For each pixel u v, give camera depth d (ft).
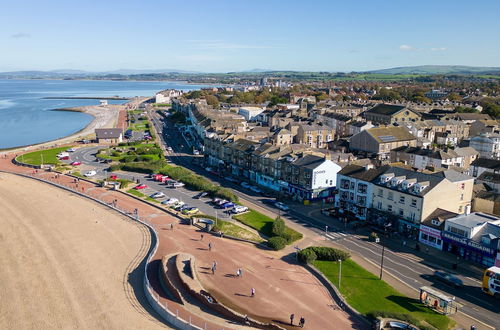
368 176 296.51
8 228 275.59
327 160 337.31
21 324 172.14
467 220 240.73
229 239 262.88
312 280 210.38
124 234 270.67
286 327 167.84
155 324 173.06
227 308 175.11
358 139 492.13
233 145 442.09
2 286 201.98
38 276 212.02
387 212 280.10
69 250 243.40
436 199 260.83
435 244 249.55
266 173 388.78
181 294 191.31
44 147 576.20
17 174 431.02
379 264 227.81
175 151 568.41
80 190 370.12
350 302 187.62
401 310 180.75
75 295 194.49
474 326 163.63
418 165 420.36
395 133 488.44
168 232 273.33
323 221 294.87
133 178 410.31
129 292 198.59
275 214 309.22
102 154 520.83
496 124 581.12
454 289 200.64
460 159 413.80
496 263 216.13
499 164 370.53
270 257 237.04
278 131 503.20
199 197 348.18
